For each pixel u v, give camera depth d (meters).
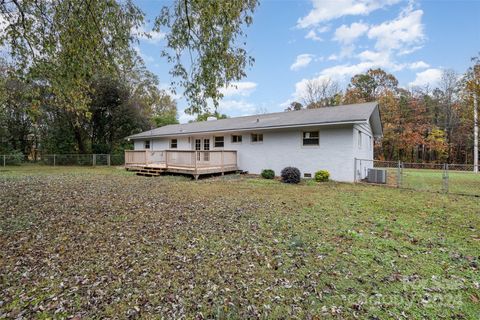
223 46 4.80
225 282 2.82
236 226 4.68
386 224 4.73
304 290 2.65
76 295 2.61
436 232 4.28
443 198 7.09
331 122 10.13
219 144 15.02
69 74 5.36
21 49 5.16
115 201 6.81
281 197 7.29
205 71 5.15
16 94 6.77
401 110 24.56
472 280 2.76
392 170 18.33
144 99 23.92
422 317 2.21
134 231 4.48
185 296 2.58
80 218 5.24
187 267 3.17
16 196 7.35
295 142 11.95
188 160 12.05
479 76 10.83
